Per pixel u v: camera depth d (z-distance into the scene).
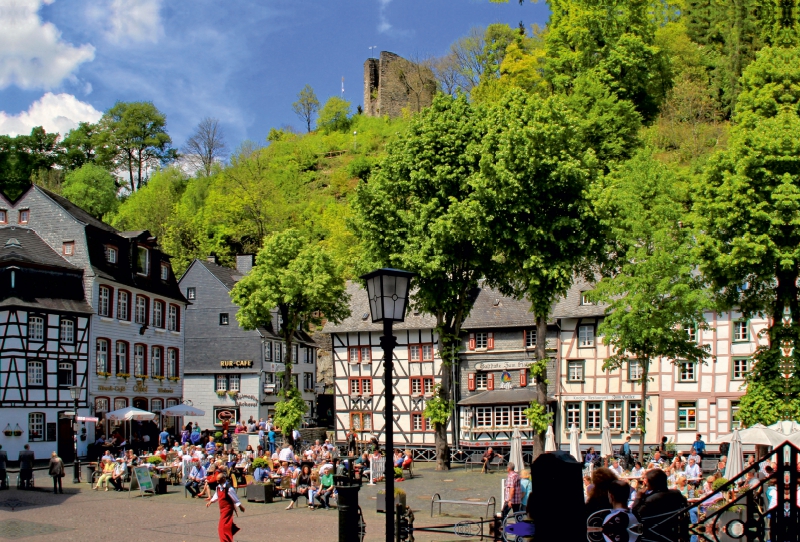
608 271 36.09
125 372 48.09
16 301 41.34
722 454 36.94
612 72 59.84
